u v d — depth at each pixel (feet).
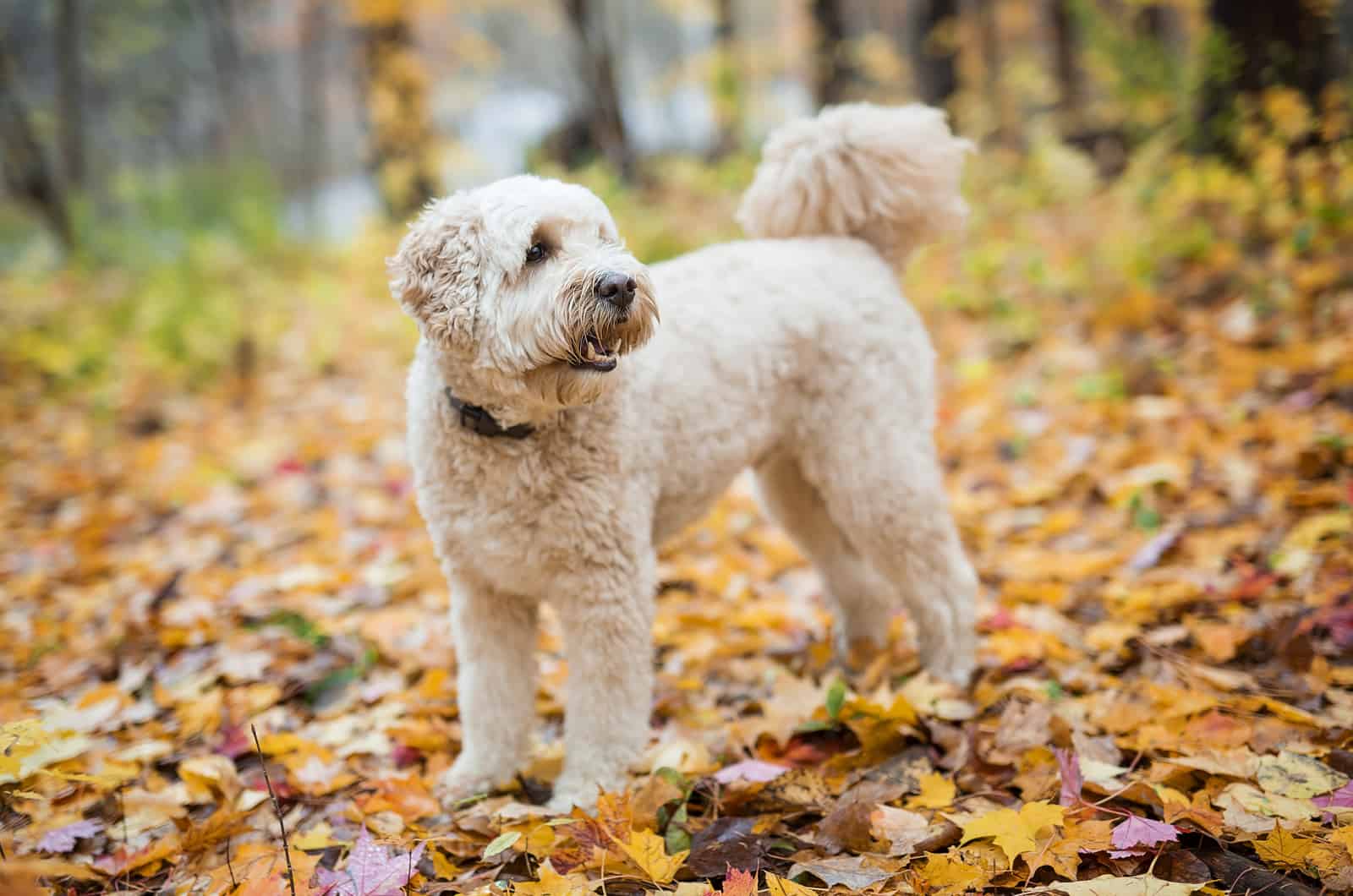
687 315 9.98
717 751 9.78
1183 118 26.99
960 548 11.28
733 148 45.16
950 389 19.74
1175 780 8.42
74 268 37.81
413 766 10.23
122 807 9.25
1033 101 46.24
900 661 11.53
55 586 15.30
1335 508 12.75
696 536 15.55
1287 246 19.90
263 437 21.62
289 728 10.96
